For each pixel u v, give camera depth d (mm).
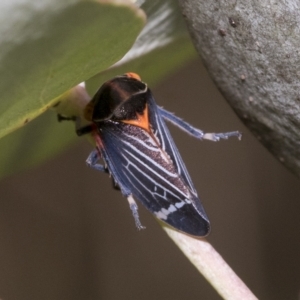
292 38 117
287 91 118
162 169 130
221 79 121
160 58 128
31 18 100
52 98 116
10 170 131
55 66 113
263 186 156
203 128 156
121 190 131
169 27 124
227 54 119
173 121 134
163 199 130
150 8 123
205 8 119
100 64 114
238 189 156
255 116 120
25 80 113
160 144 131
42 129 128
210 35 119
